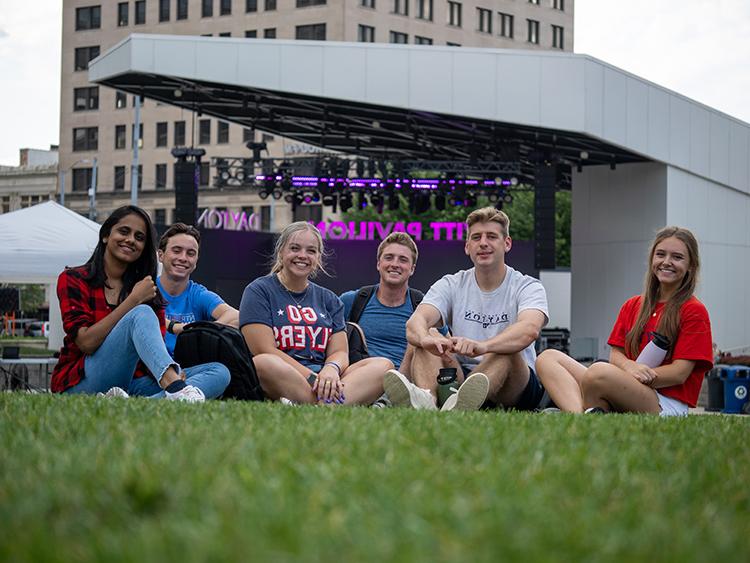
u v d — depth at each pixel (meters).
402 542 1.64
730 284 26.75
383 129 26.03
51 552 1.62
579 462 2.72
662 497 2.27
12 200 75.44
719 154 26.28
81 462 2.54
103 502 2.01
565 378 6.26
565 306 32.38
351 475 2.35
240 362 6.08
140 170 71.31
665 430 3.95
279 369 6.26
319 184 28.27
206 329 6.11
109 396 5.14
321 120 26.02
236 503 1.97
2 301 34.25
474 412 4.77
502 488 2.24
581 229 26.88
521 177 29.98
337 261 29.36
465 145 27.69
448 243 29.22
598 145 24.36
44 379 14.47
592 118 22.41
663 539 1.79
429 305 6.87
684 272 6.24
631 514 2.02
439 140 27.52
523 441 3.18
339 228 30.30
